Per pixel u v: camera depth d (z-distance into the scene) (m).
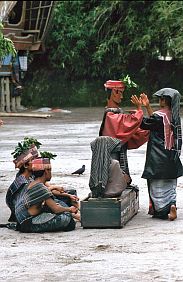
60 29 49.53
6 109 45.41
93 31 48.91
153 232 13.27
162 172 14.30
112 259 11.31
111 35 49.00
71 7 49.81
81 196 16.69
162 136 14.35
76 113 44.25
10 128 34.84
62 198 14.47
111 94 14.65
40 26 46.41
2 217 15.14
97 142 14.00
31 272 10.73
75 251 11.98
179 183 18.58
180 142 14.41
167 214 14.50
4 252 12.08
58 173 20.55
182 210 15.31
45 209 13.78
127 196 14.25
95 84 50.19
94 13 48.66
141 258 11.31
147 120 14.36
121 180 13.98
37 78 50.56
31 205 13.63
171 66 49.34
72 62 49.69
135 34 48.09
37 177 13.97
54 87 50.41
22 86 50.41
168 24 46.09
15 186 14.08
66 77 50.22
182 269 10.58
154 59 49.12
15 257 11.72
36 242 12.83
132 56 49.38
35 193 13.66
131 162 22.41
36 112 45.22
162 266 10.77
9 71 45.25
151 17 47.09
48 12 45.84
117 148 14.02
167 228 13.62
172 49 45.41
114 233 13.35
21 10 46.56
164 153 14.30
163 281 9.96
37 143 14.50
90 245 12.38
